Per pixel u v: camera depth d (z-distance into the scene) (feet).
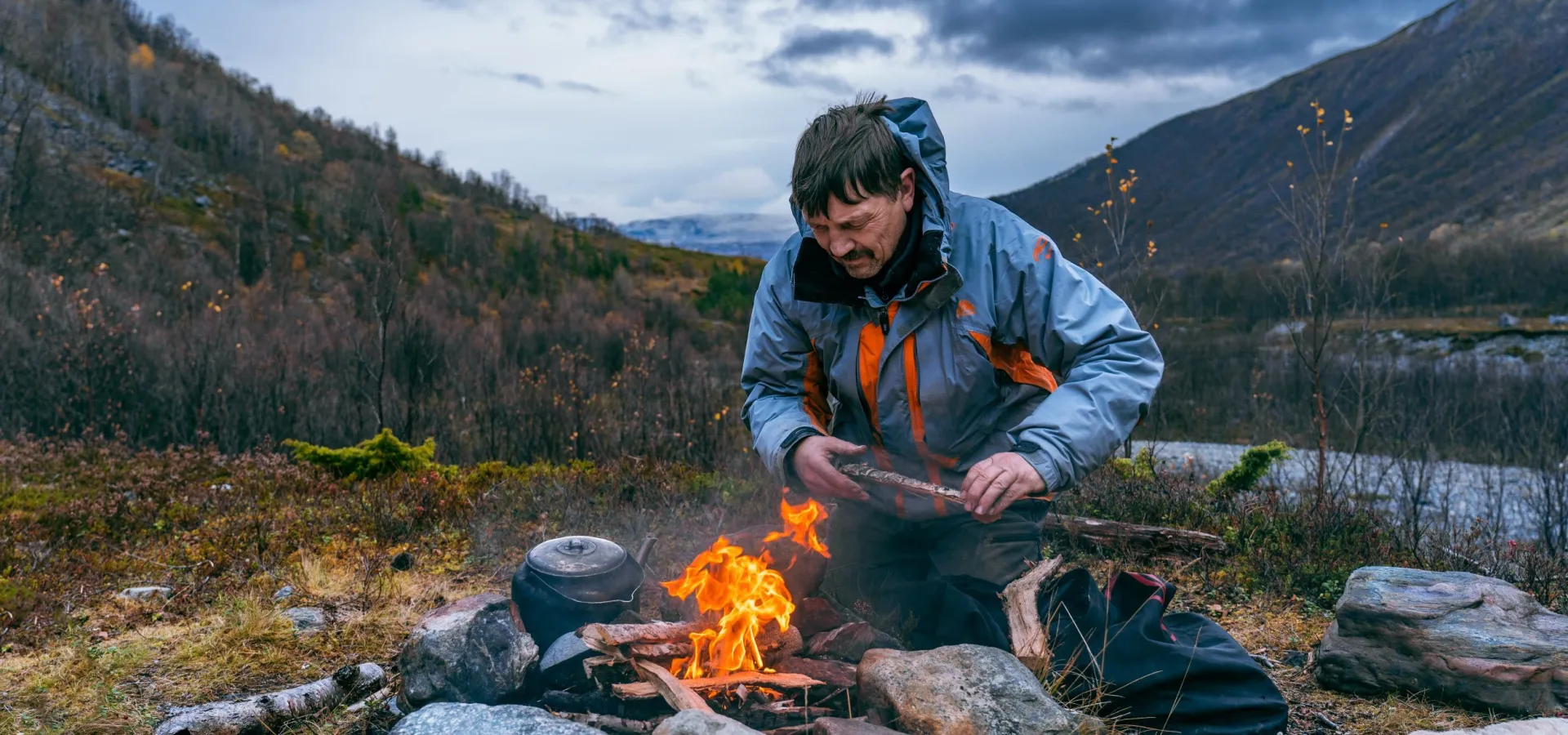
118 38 407.23
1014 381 8.26
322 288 222.48
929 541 9.17
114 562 14.76
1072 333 7.70
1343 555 14.24
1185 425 60.44
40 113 284.61
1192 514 16.42
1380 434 32.32
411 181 401.90
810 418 8.71
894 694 7.01
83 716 8.77
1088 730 6.97
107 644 10.90
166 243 204.03
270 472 23.04
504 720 6.73
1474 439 43.04
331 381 44.11
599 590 9.18
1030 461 7.13
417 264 258.78
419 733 6.71
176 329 48.16
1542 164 636.89
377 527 16.38
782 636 8.05
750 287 337.93
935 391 8.10
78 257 104.22
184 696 9.32
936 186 7.43
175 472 24.53
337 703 8.79
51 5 376.89
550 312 160.66
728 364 39.63
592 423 31.32
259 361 43.50
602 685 7.83
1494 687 8.59
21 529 17.15
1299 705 9.08
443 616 8.45
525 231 391.04
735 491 18.20
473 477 22.27
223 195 299.38
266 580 13.44
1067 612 8.36
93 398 39.42
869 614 9.14
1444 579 9.66
